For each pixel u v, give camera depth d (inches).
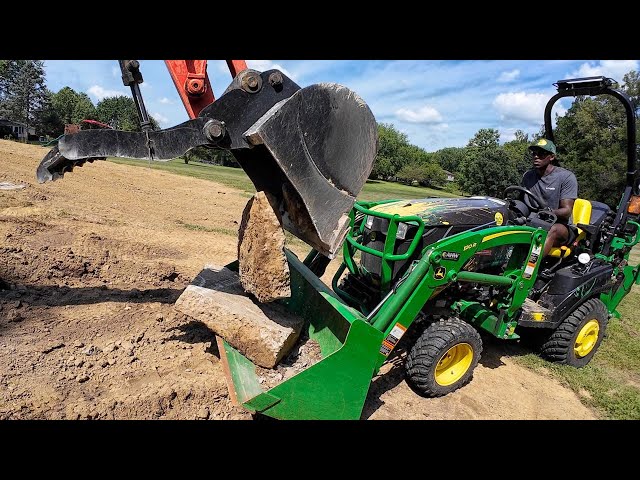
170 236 298.7
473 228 155.6
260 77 108.3
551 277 183.3
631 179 205.6
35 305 164.2
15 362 129.4
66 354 137.6
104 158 102.2
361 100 114.8
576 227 190.7
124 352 143.8
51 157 103.3
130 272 210.1
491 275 152.1
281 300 148.7
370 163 120.1
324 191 111.7
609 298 209.5
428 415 142.5
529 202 193.2
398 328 130.4
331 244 113.1
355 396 117.2
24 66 2514.8
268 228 116.6
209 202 503.2
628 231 217.3
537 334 192.5
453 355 152.7
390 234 142.3
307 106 105.7
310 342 137.2
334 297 137.5
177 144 105.1
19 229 233.5
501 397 159.0
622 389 174.4
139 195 472.1
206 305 129.5
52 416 113.2
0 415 110.5
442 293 160.2
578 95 189.9
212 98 127.9
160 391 125.7
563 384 174.1
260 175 117.8
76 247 225.1
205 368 142.1
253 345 125.0
